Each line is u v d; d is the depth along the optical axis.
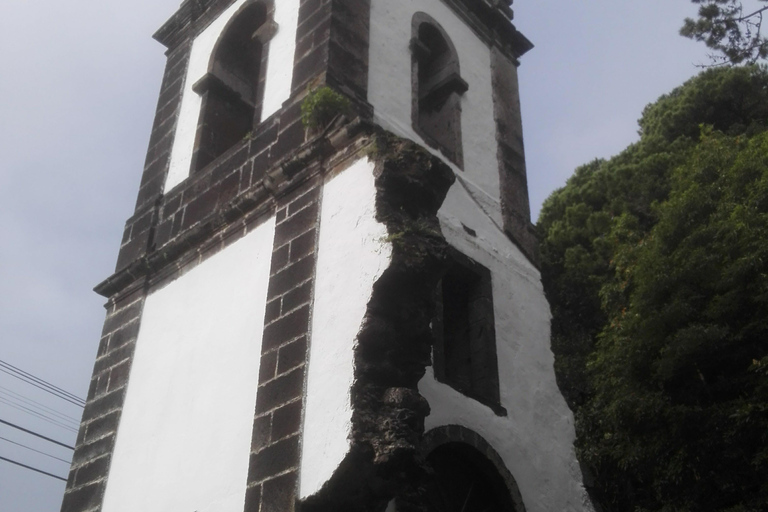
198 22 15.26
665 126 31.70
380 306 8.27
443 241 8.88
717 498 12.73
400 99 12.38
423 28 14.02
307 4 12.66
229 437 8.95
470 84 14.05
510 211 13.09
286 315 9.13
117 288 12.25
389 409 7.80
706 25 12.93
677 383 13.70
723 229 13.85
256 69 14.37
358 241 8.81
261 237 10.34
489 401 10.67
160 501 9.29
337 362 8.19
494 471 10.11
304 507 7.64
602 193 28.91
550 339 12.39
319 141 10.00
